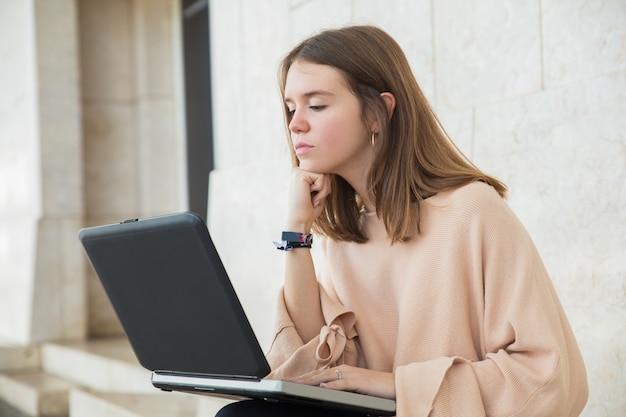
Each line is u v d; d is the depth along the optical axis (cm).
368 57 162
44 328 661
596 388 248
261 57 432
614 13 245
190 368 150
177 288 142
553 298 158
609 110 244
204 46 649
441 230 159
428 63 316
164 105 686
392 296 169
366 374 150
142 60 689
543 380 144
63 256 670
